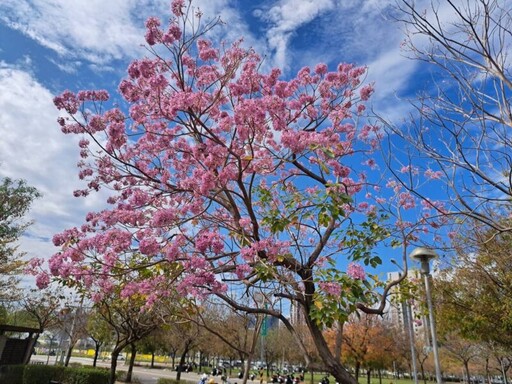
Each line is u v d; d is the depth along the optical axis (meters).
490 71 3.99
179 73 6.16
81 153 6.66
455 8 3.96
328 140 6.12
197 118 5.65
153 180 6.02
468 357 29.22
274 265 5.07
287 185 6.24
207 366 61.53
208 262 5.34
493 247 8.94
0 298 21.25
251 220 5.31
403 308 8.48
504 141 4.62
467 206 4.83
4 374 16.34
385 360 29.12
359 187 6.43
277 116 6.09
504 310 10.68
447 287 11.78
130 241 5.57
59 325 25.78
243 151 5.90
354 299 4.39
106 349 52.03
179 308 6.76
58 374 18.86
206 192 5.55
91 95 6.09
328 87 6.96
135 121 6.45
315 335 4.73
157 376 34.53
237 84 6.31
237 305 4.93
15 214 21.25
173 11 5.98
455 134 5.19
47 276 5.51
